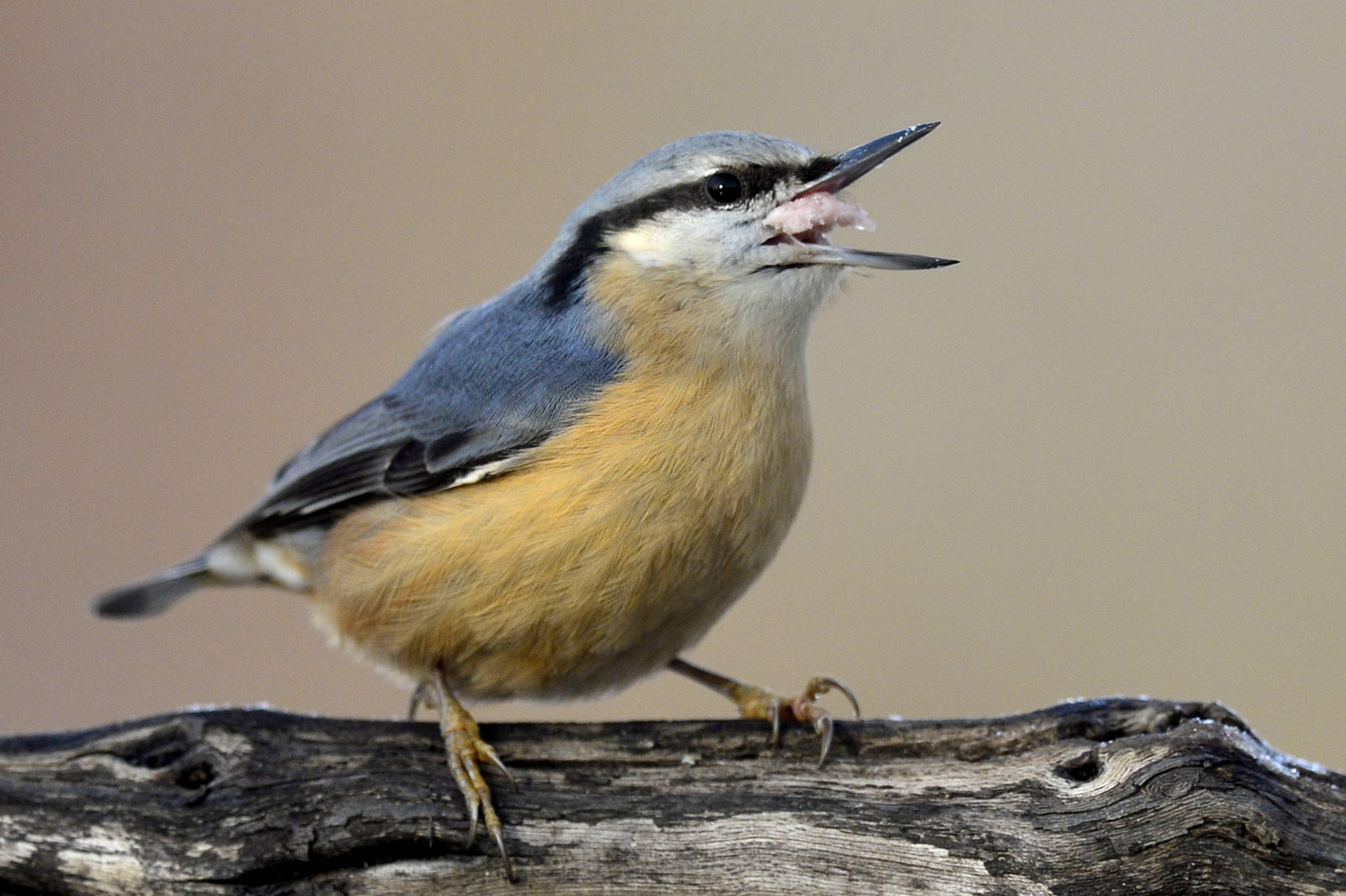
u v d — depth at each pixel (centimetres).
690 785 666
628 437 688
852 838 637
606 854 648
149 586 938
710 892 640
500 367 738
